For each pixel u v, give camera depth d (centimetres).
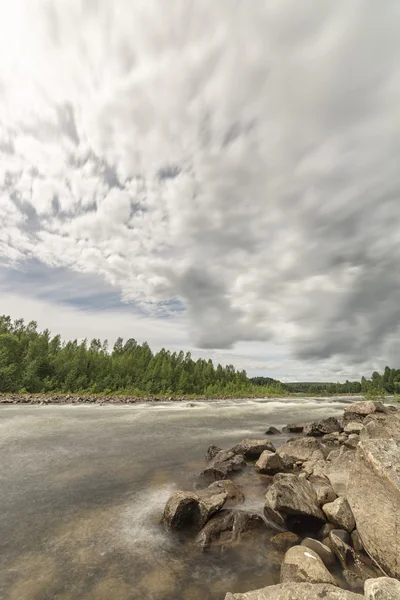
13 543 588
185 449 1410
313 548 538
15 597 434
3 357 4319
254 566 522
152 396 5544
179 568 514
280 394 11150
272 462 1055
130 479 974
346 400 6575
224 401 5338
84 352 6331
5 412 2253
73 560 533
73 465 1095
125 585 465
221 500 709
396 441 602
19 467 1048
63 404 3097
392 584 366
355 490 593
